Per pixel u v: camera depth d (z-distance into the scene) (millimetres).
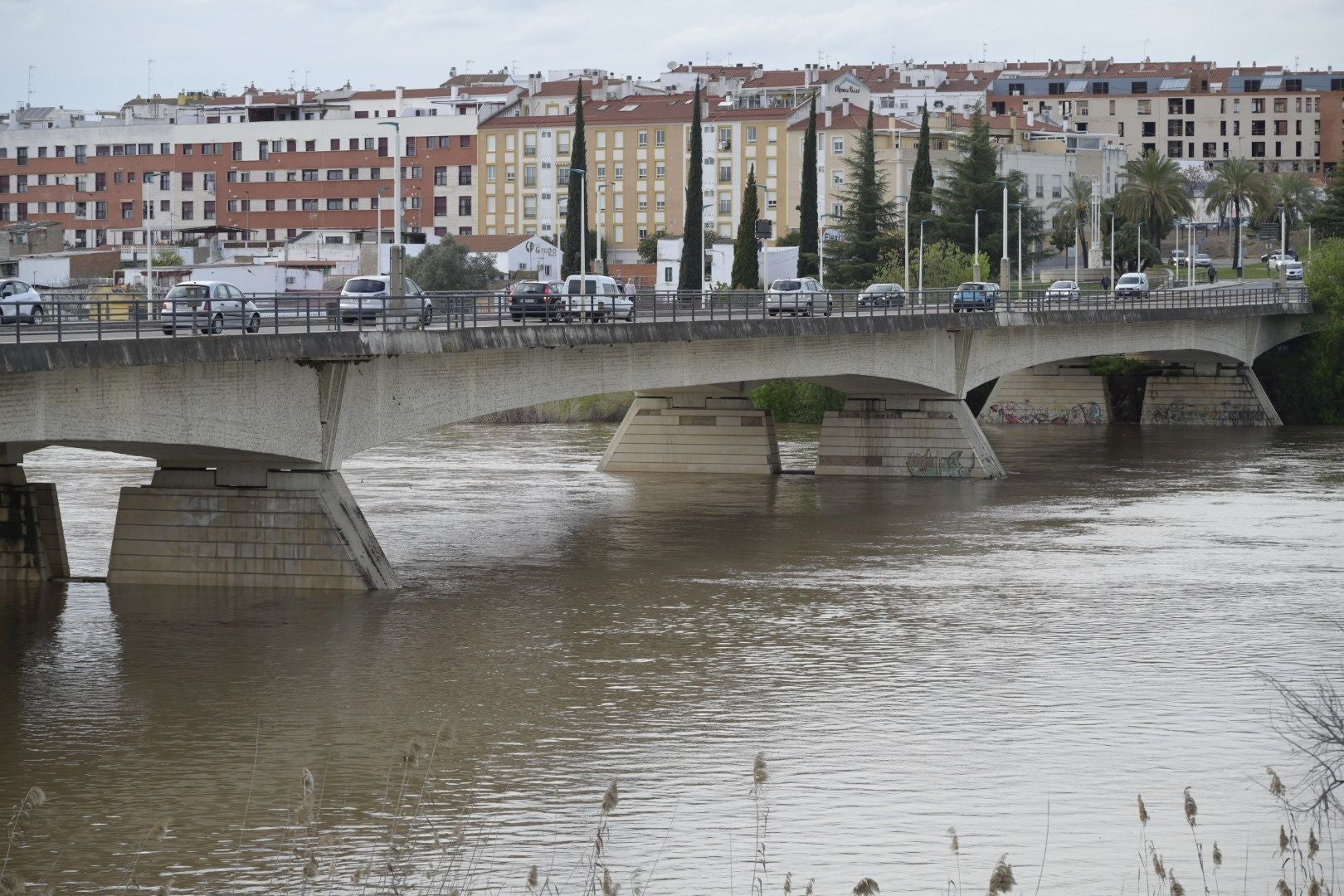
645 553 83750
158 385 61625
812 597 72625
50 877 39531
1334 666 60219
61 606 67875
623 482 113688
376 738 50844
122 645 61750
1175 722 52812
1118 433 158375
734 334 94188
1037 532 91875
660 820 43562
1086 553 84875
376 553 72062
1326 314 171875
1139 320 138875
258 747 49906
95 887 38906
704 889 38625
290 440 68188
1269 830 42625
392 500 102812
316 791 45906
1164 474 121250
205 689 56125
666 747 50031
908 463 118062
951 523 94875
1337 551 85688
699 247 177125
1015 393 171500
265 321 75438
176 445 62969
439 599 70750
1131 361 170375
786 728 52094
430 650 61656
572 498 104750
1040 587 75500
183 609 67375
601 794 45625
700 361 95312
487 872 39719
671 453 119625
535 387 82625
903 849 41375
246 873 39812
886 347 110500
